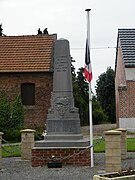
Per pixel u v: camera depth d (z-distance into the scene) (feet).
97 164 52.54
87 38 53.01
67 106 53.62
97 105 189.47
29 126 107.14
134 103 110.63
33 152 51.62
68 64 54.39
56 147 51.26
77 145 51.11
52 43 115.34
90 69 52.49
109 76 220.02
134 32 123.85
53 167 49.60
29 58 110.83
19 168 50.16
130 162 54.70
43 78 108.17
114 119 212.23
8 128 99.04
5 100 105.09
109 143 45.09
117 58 138.10
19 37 118.62
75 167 49.49
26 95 108.68
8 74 108.78
